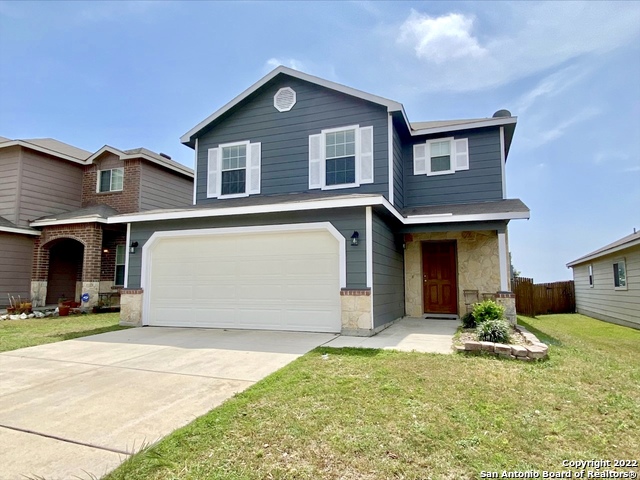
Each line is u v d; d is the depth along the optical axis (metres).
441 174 11.30
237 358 5.73
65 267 15.57
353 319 7.60
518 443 3.07
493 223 9.43
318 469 2.68
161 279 9.56
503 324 6.47
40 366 5.42
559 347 6.59
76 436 3.18
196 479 2.55
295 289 8.34
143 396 4.12
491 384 4.33
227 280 8.95
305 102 10.80
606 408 3.77
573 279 19.23
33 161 14.12
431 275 11.29
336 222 7.99
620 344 8.42
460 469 2.70
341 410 3.61
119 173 15.33
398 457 2.83
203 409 3.72
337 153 10.34
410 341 6.83
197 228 9.20
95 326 9.55
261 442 3.03
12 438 3.15
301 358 5.55
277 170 10.90
